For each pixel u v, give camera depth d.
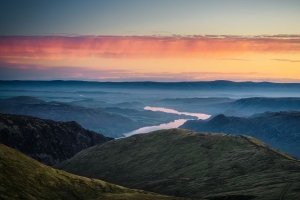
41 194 127.88
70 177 154.12
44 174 143.62
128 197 149.75
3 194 114.38
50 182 140.50
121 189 164.62
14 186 123.38
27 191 124.25
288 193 148.25
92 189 152.25
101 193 151.75
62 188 141.12
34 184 132.25
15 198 115.44
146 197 154.62
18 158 145.12
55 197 131.12
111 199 143.50
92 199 142.38
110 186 162.50
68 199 135.00
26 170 138.62
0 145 148.88
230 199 160.25
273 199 142.50
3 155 139.88
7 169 131.38
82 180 156.12
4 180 123.62
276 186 164.12
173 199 156.12
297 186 158.00
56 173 151.50
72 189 143.62
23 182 129.25
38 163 151.25
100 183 161.50
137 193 163.00
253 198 151.00
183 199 157.62
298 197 138.75
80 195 142.12
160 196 163.00
